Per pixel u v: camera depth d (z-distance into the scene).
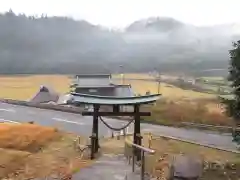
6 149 24.66
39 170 18.53
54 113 45.94
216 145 28.95
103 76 40.09
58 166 19.08
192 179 15.59
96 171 17.28
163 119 41.94
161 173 16.59
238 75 21.80
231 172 19.25
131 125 38.00
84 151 23.12
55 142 29.95
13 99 58.31
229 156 23.06
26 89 73.06
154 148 25.23
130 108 37.12
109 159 20.41
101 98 21.73
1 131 30.59
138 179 15.77
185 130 37.38
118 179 15.88
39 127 33.41
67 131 35.03
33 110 48.31
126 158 20.45
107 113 22.17
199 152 24.11
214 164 19.97
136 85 71.06
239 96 21.97
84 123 39.62
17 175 18.03
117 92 36.97
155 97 22.36
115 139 29.34
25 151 25.67
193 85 69.62
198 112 42.88
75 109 46.41
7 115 44.31
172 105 47.25
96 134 22.11
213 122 39.22
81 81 39.50
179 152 23.75
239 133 23.77
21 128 32.38
